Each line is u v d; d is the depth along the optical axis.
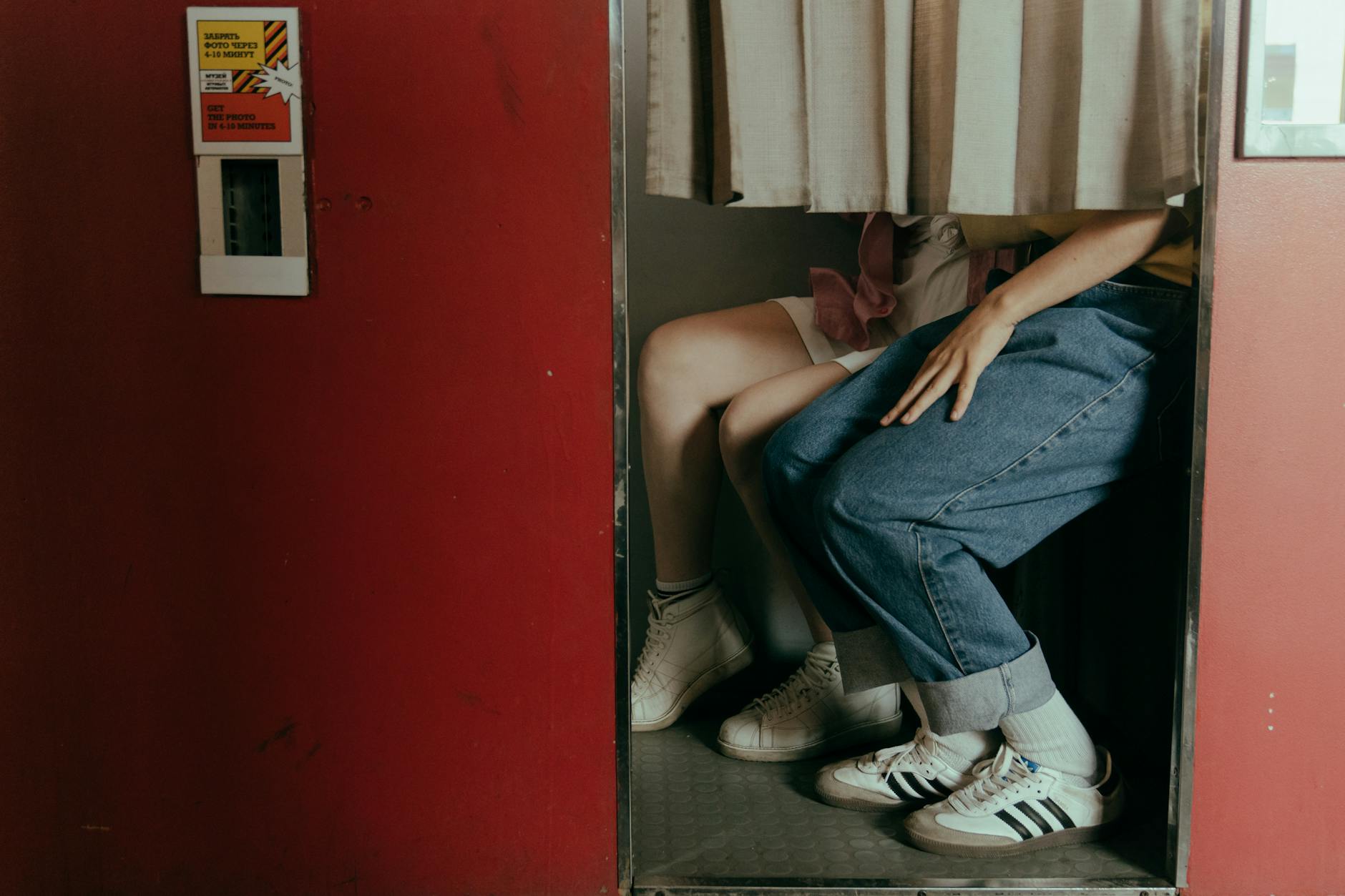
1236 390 1.24
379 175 1.21
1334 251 1.22
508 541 1.26
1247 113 1.20
